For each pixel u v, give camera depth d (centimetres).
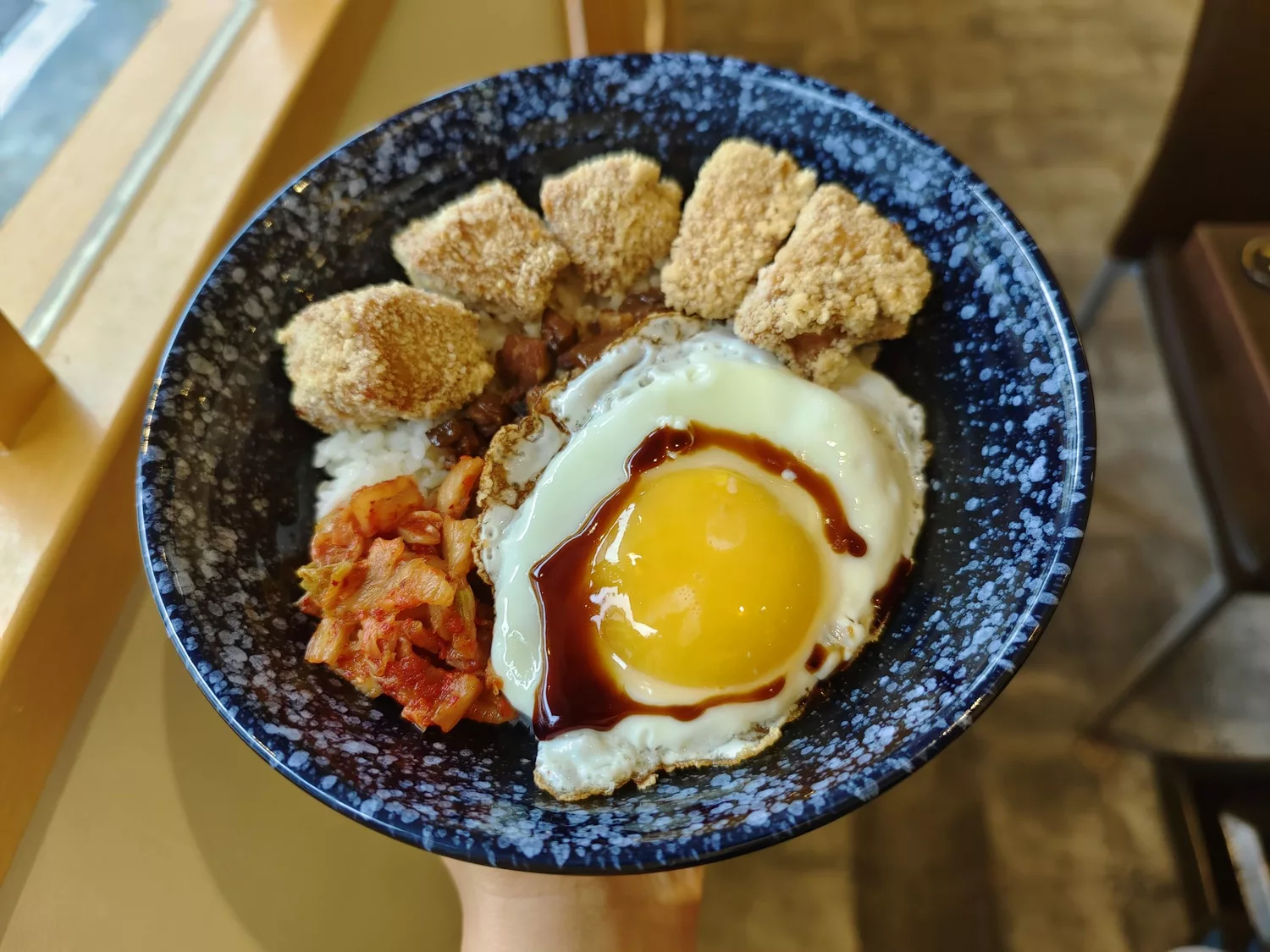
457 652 18
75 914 16
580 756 17
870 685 17
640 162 21
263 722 15
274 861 20
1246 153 28
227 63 22
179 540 16
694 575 18
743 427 19
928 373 19
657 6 32
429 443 20
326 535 18
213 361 18
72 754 17
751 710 17
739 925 29
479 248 21
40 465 17
